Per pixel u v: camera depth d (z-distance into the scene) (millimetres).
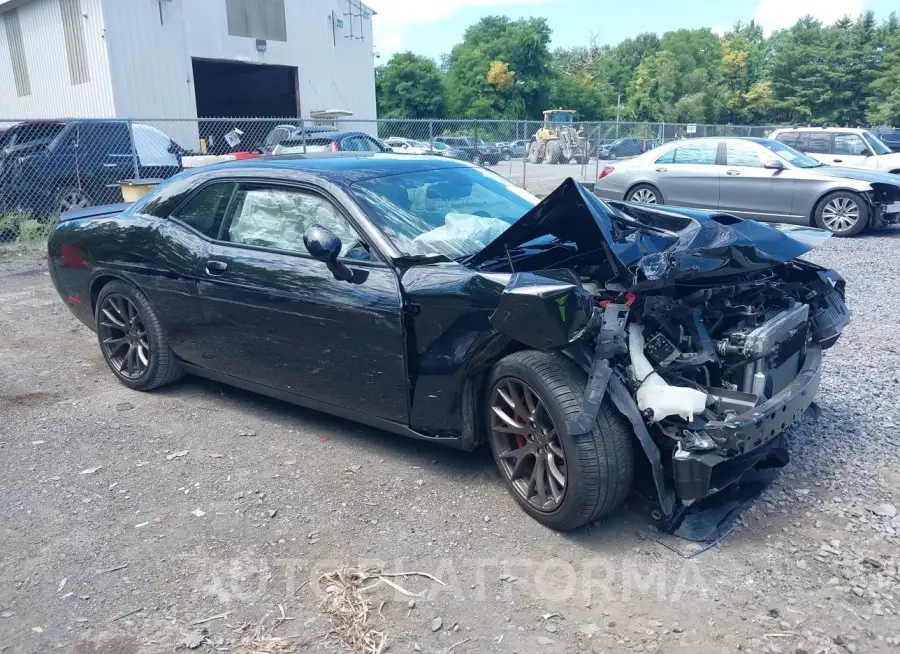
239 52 27250
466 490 3643
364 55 32000
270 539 3266
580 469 3012
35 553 3203
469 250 3842
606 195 13656
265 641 2631
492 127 16984
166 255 4512
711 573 2943
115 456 4102
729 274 3404
